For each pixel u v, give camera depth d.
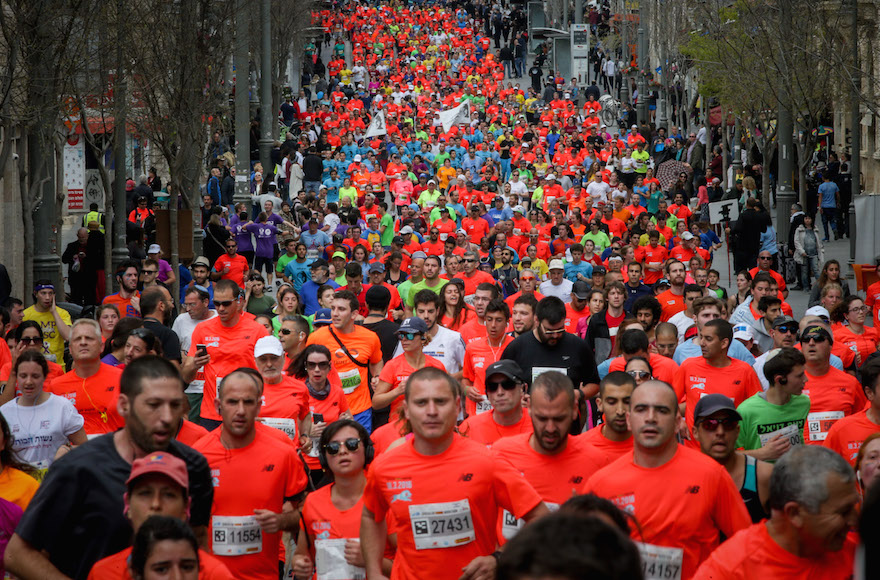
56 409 20.48
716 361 23.48
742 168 92.25
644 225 63.31
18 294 54.97
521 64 169.00
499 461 14.50
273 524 16.92
